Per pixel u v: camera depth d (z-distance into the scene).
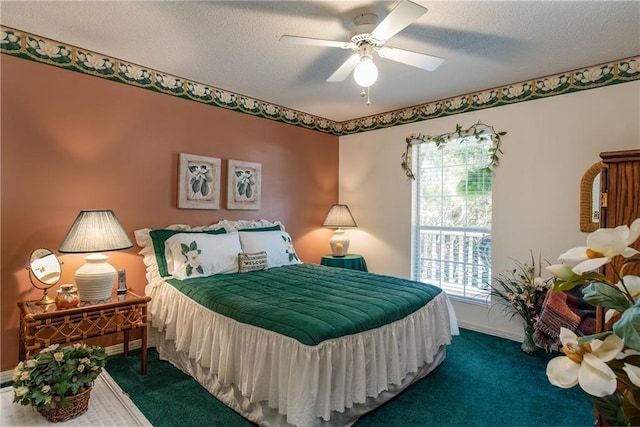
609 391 0.57
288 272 3.22
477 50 2.63
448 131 3.79
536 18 2.18
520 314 3.07
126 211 2.98
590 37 2.42
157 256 2.98
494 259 3.45
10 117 2.43
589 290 0.69
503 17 2.18
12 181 2.45
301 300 2.29
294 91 3.61
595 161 2.89
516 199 3.32
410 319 2.36
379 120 4.42
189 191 3.35
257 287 2.63
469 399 2.27
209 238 3.16
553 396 2.30
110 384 1.67
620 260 1.34
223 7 2.10
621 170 1.43
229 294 2.42
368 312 2.11
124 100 2.95
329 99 3.87
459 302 3.72
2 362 2.41
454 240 3.82
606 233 0.67
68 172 2.68
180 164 3.29
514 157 3.33
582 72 2.96
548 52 2.66
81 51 2.71
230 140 3.68
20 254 2.48
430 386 2.43
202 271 2.97
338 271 3.29
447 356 2.93
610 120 2.83
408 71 3.04
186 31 2.40
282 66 2.97
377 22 2.17
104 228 2.46
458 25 2.28
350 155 4.73
